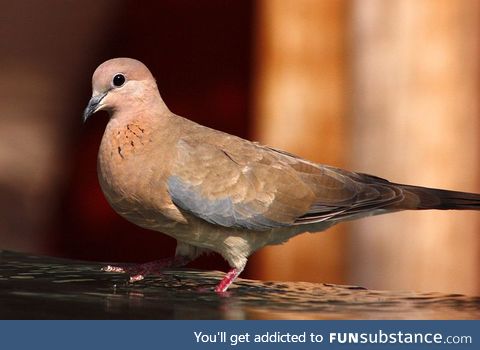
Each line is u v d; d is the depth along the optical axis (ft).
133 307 27.50
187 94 59.11
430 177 44.47
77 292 29.12
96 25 59.11
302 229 33.17
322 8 47.42
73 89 58.65
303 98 47.52
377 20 44.98
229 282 31.40
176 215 31.65
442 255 44.62
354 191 32.78
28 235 55.83
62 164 57.52
